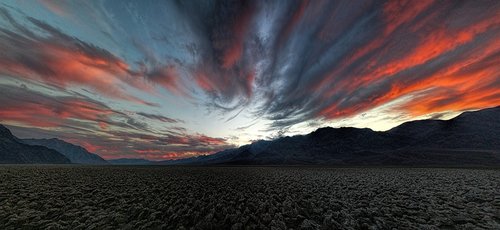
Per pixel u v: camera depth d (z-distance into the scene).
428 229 10.91
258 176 40.72
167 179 32.75
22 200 15.65
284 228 11.11
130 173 44.31
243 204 15.96
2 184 23.19
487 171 50.66
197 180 32.16
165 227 11.35
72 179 30.27
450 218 12.34
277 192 21.16
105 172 46.44
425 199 17.33
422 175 40.06
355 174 45.16
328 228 11.23
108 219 11.83
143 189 22.12
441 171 52.59
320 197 18.45
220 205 15.29
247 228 11.05
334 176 40.25
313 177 38.25
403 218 12.67
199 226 11.26
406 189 22.47
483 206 14.95
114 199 17.09
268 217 12.61
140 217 12.68
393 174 43.75
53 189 21.06
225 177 37.84
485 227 10.95
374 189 22.80
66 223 11.34
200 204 15.71
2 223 11.24
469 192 19.75
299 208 14.66
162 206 14.84
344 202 16.53
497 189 21.23
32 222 11.38
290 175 43.12
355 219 12.58
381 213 13.53
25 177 31.25
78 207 14.56
